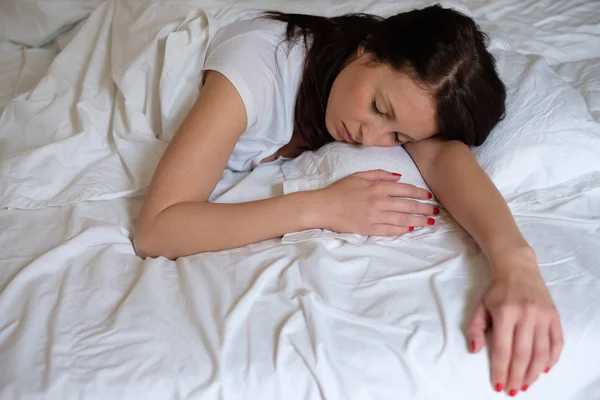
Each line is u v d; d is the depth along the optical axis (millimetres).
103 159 1183
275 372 793
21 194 1088
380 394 805
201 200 1021
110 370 781
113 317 848
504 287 859
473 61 1032
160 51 1228
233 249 996
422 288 905
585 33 1587
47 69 1461
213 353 800
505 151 1103
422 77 993
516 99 1179
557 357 815
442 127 1061
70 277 916
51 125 1253
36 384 764
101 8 1407
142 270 939
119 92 1238
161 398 776
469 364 825
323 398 790
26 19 1557
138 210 1104
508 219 961
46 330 835
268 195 1116
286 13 1309
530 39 1557
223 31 1197
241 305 855
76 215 1054
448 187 1046
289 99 1136
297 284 899
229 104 1044
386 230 1000
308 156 1162
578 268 938
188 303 876
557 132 1105
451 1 1646
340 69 1102
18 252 980
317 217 996
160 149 1181
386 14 1553
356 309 872
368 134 1053
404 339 830
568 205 1071
